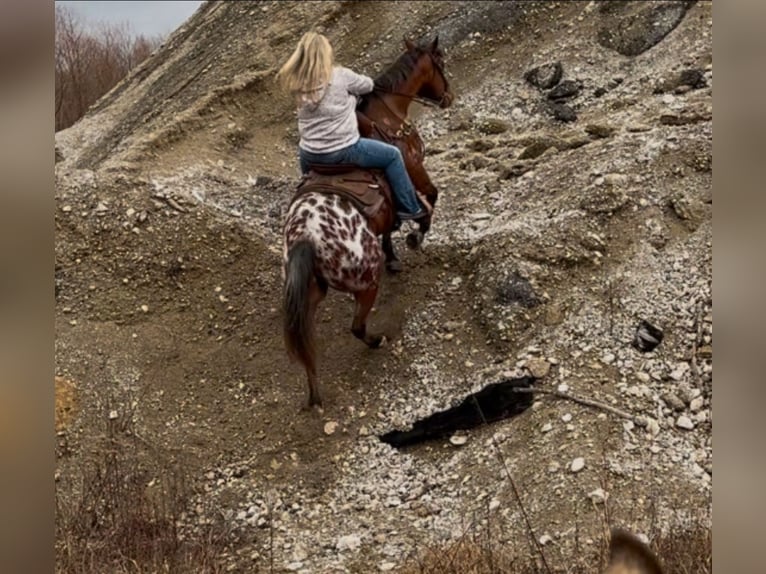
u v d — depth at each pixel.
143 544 4.62
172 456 5.84
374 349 6.44
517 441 5.30
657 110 8.73
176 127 10.20
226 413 6.22
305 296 5.11
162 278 7.56
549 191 7.60
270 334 6.85
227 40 13.12
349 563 4.62
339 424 5.91
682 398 5.38
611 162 7.53
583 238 6.68
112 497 5.19
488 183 8.27
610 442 5.02
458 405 5.74
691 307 6.05
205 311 7.24
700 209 6.82
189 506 5.39
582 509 4.54
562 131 9.16
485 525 4.66
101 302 7.38
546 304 6.26
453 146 9.65
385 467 5.53
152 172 9.05
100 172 8.73
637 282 6.33
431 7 12.37
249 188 9.09
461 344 6.30
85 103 19.59
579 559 4.12
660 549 3.79
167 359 6.80
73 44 19.67
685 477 4.73
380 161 5.68
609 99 9.55
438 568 4.18
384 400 6.03
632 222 6.84
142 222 8.00
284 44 12.26
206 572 4.42
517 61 10.98
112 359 6.79
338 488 5.42
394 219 5.96
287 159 10.44
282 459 5.73
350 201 5.44
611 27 10.62
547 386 5.61
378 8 12.67
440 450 5.59
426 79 6.52
